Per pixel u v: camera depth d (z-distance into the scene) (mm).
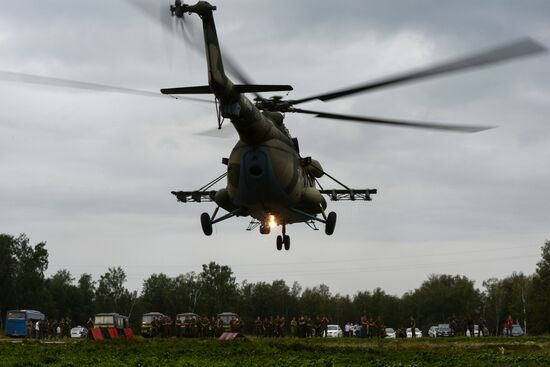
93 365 25109
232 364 24859
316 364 25219
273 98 35031
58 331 78938
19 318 79875
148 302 181500
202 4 27891
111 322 77625
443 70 24016
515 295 166625
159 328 64875
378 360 27406
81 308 179500
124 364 24969
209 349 31953
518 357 28844
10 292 140375
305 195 36219
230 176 33500
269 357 28438
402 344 41781
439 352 32375
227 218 37188
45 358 27312
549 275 129000
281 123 34844
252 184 32938
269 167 32688
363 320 61625
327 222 37812
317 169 38812
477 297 197375
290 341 41406
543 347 37750
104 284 184625
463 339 46969
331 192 42688
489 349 36062
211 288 157375
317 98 28641
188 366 24109
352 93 27703
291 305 186000
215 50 28359
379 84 26734
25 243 145250
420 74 24812
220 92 28375
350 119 31281
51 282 180750
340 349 33375
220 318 76500
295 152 35031
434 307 197500
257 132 32406
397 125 29406
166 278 184750
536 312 127812
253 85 28844
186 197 42094
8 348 33875
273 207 34594
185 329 68312
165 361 26062
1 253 139875
